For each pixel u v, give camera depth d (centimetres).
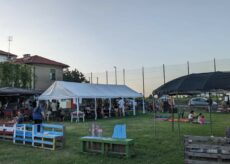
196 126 1877
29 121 2319
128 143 959
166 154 1001
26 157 991
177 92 1222
